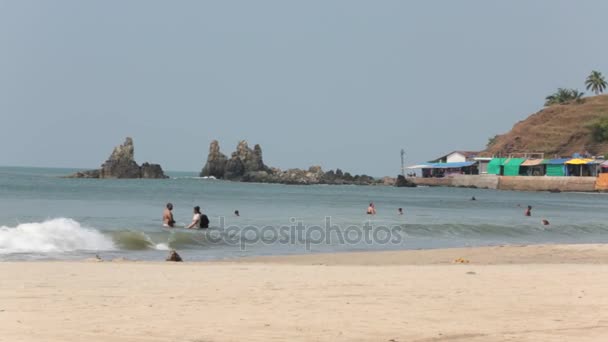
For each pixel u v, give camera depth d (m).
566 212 80.94
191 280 17.03
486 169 169.50
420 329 10.93
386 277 18.06
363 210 70.44
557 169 156.62
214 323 11.14
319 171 195.75
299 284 16.25
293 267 21.61
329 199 101.31
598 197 137.50
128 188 115.75
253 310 12.44
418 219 55.91
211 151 191.38
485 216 65.94
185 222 45.34
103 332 10.26
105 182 145.88
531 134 197.25
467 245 37.75
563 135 191.75
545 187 155.25
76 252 28.78
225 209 67.31
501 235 44.34
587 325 11.40
